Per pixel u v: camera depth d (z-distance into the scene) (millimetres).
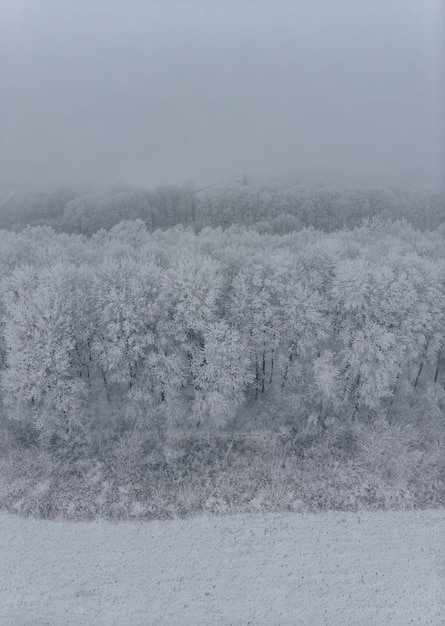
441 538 24781
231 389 29172
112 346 28500
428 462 27969
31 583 23016
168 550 24375
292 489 27062
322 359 29328
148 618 21828
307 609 22141
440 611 22000
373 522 25547
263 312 29688
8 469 27719
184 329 29156
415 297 28938
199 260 30250
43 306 28156
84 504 26281
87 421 30031
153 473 27922
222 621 21734
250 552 24281
